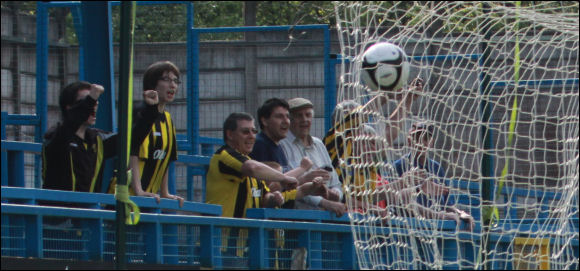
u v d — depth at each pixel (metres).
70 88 21.72
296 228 19.66
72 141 21.36
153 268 17.56
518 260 22.23
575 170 22.98
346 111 23.75
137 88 40.88
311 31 40.09
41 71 34.84
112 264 17.52
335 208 23.12
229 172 22.92
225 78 41.78
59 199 18.55
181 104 40.88
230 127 23.22
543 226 24.39
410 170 23.02
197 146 36.81
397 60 20.72
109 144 22.42
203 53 41.81
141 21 40.66
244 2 63.69
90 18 22.28
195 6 63.53
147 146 22.55
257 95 41.56
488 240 20.31
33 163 38.44
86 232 17.61
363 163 22.17
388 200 21.59
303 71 41.00
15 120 35.00
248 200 23.34
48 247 17.50
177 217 18.08
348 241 21.16
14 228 16.88
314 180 23.34
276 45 40.44
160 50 40.59
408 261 21.53
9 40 40.66
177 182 40.81
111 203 19.50
